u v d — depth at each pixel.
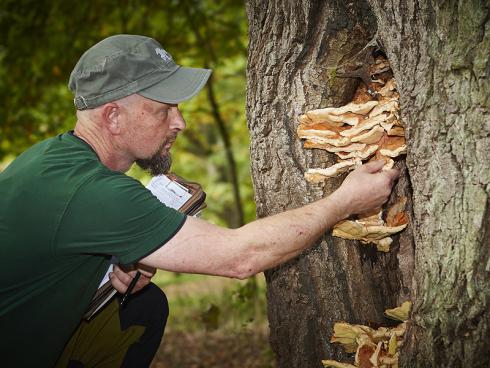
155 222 2.07
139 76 2.25
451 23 2.03
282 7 2.39
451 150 2.09
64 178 2.10
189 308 8.07
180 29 7.93
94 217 2.05
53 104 8.38
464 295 2.09
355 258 2.49
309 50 2.40
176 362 5.66
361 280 2.49
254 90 2.53
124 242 2.06
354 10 2.30
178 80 2.33
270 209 2.56
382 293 2.53
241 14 7.94
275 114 2.47
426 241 2.22
